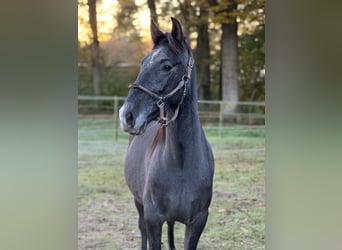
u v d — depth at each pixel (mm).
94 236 3510
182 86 2189
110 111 9133
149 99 2123
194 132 2275
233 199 4316
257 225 3684
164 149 2303
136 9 8961
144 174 2555
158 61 2141
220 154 6129
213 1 8133
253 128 7422
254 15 8094
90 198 4430
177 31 2162
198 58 8961
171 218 2367
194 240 2428
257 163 5660
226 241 3432
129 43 9391
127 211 4109
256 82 8641
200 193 2332
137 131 2088
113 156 6129
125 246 3361
